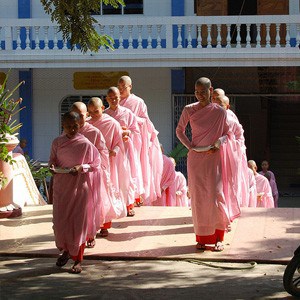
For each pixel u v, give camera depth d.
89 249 9.77
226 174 9.79
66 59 21.61
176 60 21.44
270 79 22.47
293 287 7.84
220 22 21.19
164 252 9.62
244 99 24.09
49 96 23.25
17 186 12.77
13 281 8.60
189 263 9.29
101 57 21.53
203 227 9.61
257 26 21.16
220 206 9.59
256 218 11.46
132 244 10.01
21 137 23.23
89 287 8.36
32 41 22.55
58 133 23.27
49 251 9.73
